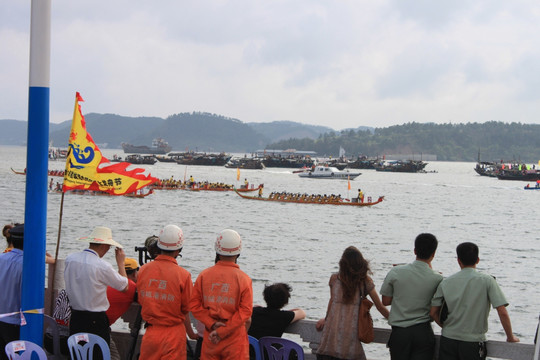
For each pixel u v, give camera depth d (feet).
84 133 26.63
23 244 24.44
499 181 654.94
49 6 23.18
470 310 22.12
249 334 24.76
